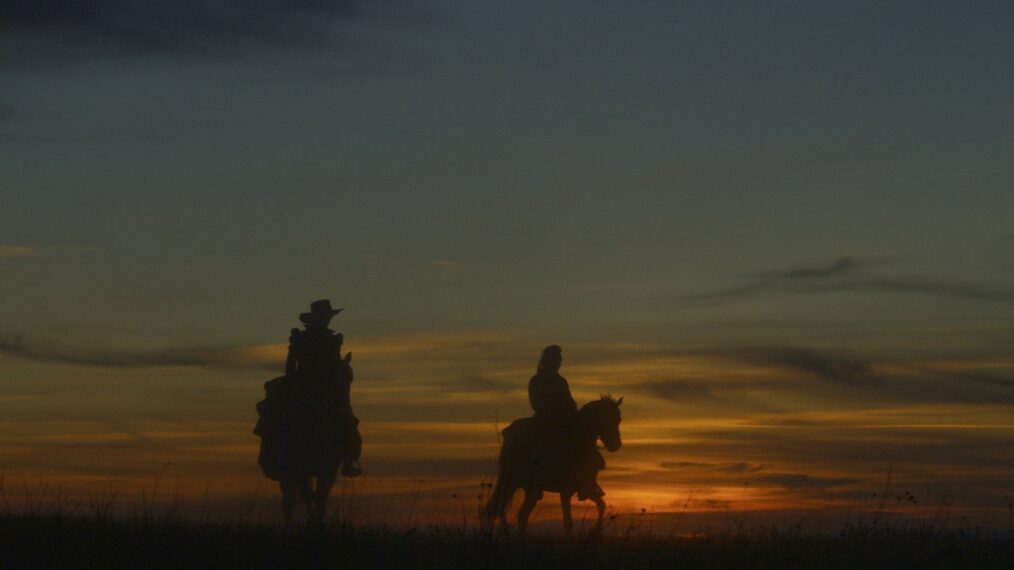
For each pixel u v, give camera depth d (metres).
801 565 12.66
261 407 18.94
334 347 19.16
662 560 12.65
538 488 18.19
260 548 12.50
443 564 12.15
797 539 14.08
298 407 18.48
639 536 14.07
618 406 18.64
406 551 12.52
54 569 11.62
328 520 13.56
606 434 18.48
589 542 13.08
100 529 12.92
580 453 18.25
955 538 14.23
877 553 13.20
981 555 13.20
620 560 12.56
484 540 12.73
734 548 13.09
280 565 12.02
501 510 18.16
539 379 18.75
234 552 12.34
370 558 12.30
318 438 18.41
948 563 12.83
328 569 11.98
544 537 14.47
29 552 12.06
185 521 13.80
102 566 11.82
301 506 18.36
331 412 18.67
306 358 18.98
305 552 12.36
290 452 18.28
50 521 13.19
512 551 12.74
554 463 18.16
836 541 13.95
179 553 12.16
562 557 12.52
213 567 11.92
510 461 18.47
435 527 13.55
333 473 18.50
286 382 18.92
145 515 13.62
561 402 18.61
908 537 14.25
